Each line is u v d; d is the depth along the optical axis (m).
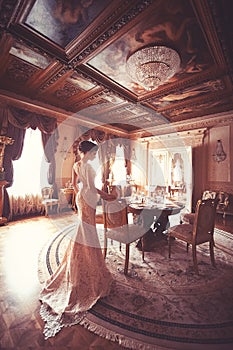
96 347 1.41
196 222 2.47
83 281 1.93
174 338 1.49
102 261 2.12
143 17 2.39
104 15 2.38
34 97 4.93
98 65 3.48
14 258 2.79
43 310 1.76
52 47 2.97
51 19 2.44
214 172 6.02
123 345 1.43
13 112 4.70
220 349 1.41
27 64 3.50
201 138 6.30
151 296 2.01
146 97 4.91
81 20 2.45
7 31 2.63
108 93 4.72
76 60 3.28
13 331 1.53
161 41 2.83
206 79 3.88
